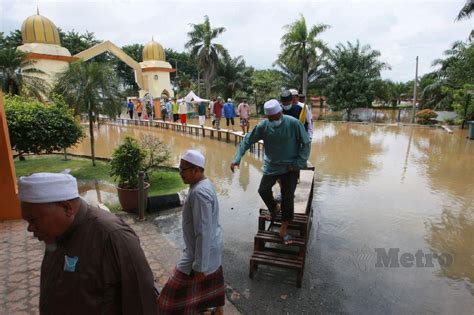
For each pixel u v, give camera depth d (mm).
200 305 2498
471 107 18578
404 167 9508
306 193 4914
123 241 1427
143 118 24328
